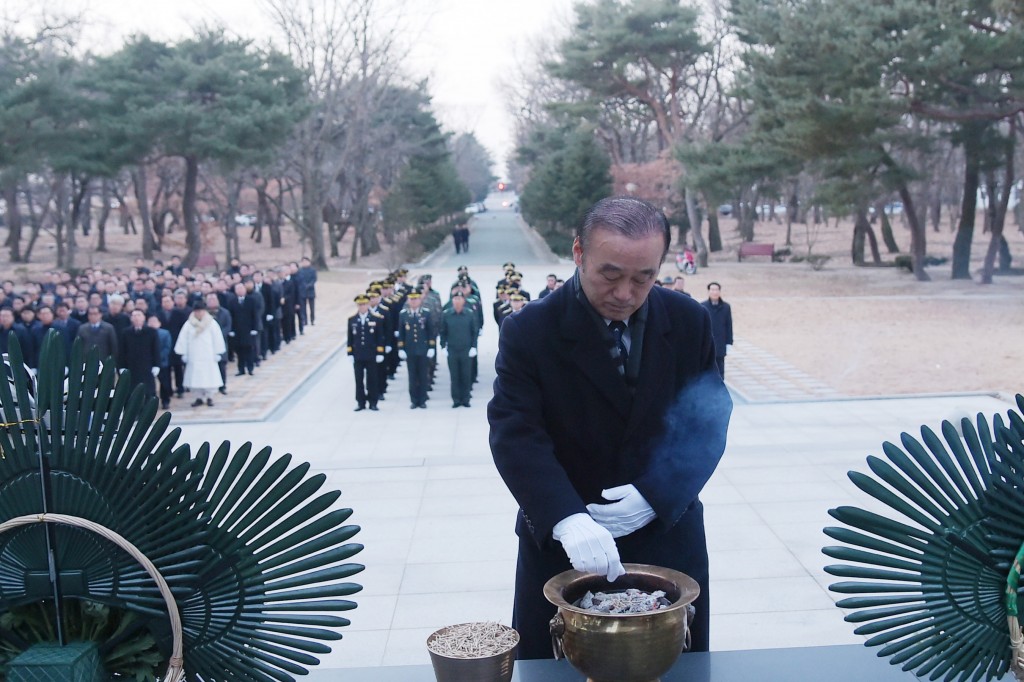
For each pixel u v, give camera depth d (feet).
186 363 42.57
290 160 130.00
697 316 8.28
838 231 187.52
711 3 129.18
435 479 28.17
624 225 6.95
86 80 99.19
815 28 72.23
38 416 6.09
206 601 6.33
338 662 16.22
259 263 150.41
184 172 140.05
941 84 72.79
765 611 17.85
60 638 6.31
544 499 7.36
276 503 6.26
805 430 33.40
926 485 6.73
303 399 44.09
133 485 6.12
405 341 41.11
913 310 72.74
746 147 94.68
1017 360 47.91
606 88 128.06
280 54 115.34
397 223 156.15
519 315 8.17
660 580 7.11
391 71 131.03
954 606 6.82
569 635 6.47
